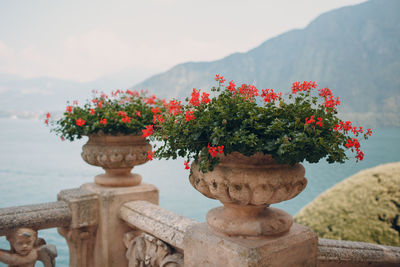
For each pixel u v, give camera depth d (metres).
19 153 39.81
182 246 1.96
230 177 1.43
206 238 1.61
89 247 2.74
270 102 1.49
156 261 2.15
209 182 1.50
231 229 1.55
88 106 2.75
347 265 1.93
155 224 2.26
